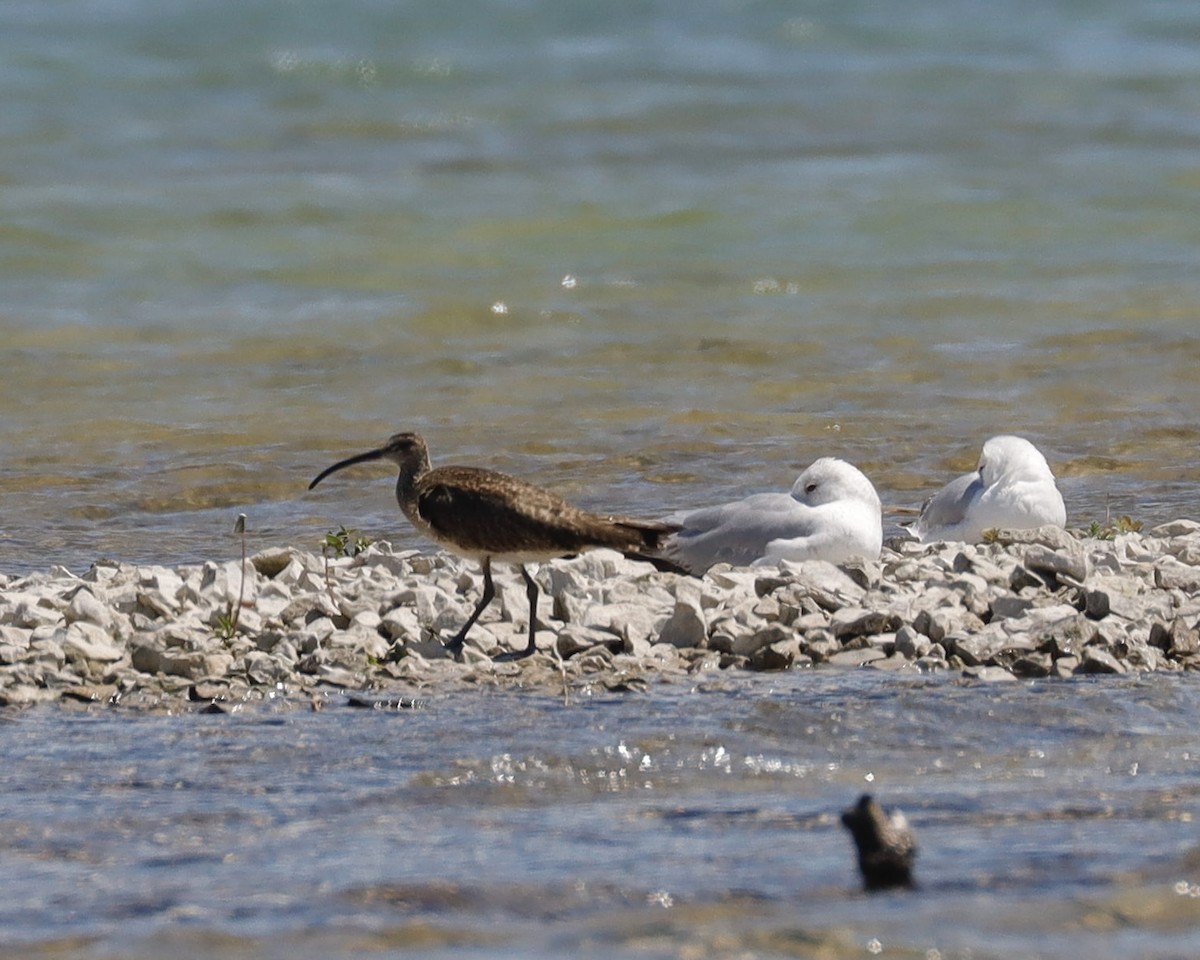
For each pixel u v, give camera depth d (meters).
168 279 28.25
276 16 61.00
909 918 6.90
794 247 30.56
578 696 10.35
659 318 25.56
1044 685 10.42
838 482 13.31
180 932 6.88
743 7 65.62
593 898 7.19
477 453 18.67
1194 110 44.94
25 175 36.12
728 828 8.03
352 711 10.10
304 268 28.98
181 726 9.83
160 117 43.59
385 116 44.31
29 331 24.80
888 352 23.39
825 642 11.27
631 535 11.44
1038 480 14.07
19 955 6.69
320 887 7.34
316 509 16.78
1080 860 7.48
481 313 25.81
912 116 44.56
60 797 8.60
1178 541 13.59
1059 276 28.09
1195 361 22.61
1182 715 9.80
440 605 11.92
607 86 49.06
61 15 59.22
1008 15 64.19
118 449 19.06
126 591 12.25
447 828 8.09
